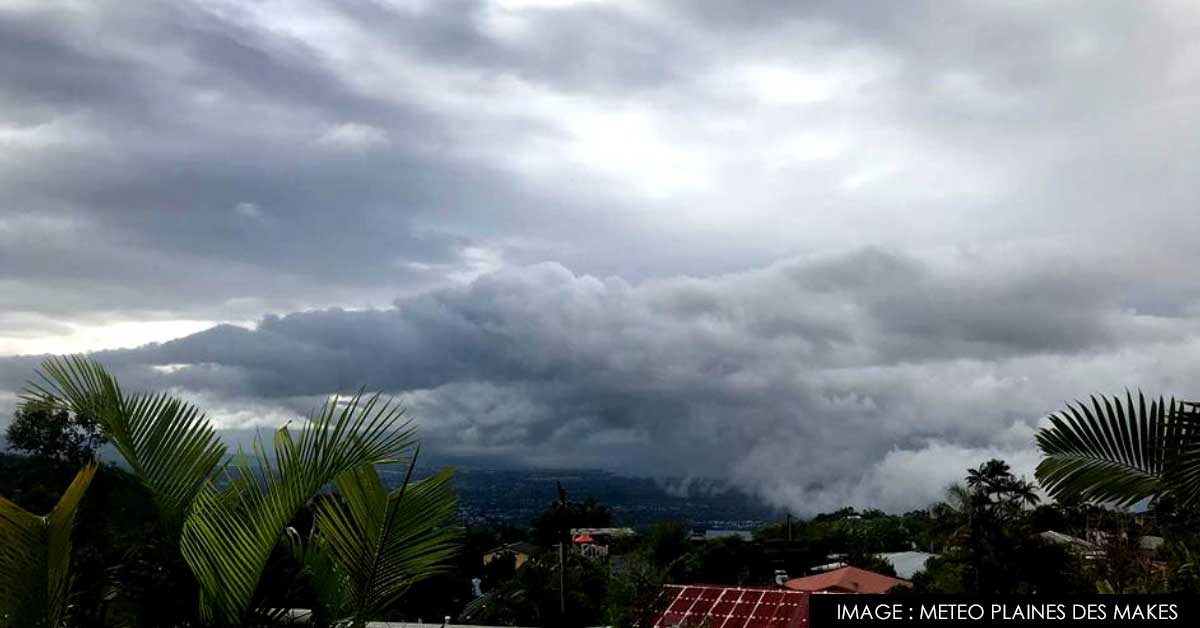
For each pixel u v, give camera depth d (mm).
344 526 3486
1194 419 3598
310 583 3527
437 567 3588
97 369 3719
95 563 3652
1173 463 3729
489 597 4805
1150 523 6188
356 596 3502
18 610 3088
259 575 3344
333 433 3355
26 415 3848
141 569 3650
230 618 3342
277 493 3309
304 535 3631
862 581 21828
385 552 3510
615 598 6766
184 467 3723
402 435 3449
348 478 3447
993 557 17578
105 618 3633
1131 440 4281
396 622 4016
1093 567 7723
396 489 3492
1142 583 5785
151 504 3773
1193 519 4512
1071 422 4383
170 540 3631
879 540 47094
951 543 20484
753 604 16469
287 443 3365
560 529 12977
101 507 3805
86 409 3645
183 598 3572
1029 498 18469
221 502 3416
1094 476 4348
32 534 3105
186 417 3779
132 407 3719
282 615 3508
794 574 35031
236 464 3492
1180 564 5441
